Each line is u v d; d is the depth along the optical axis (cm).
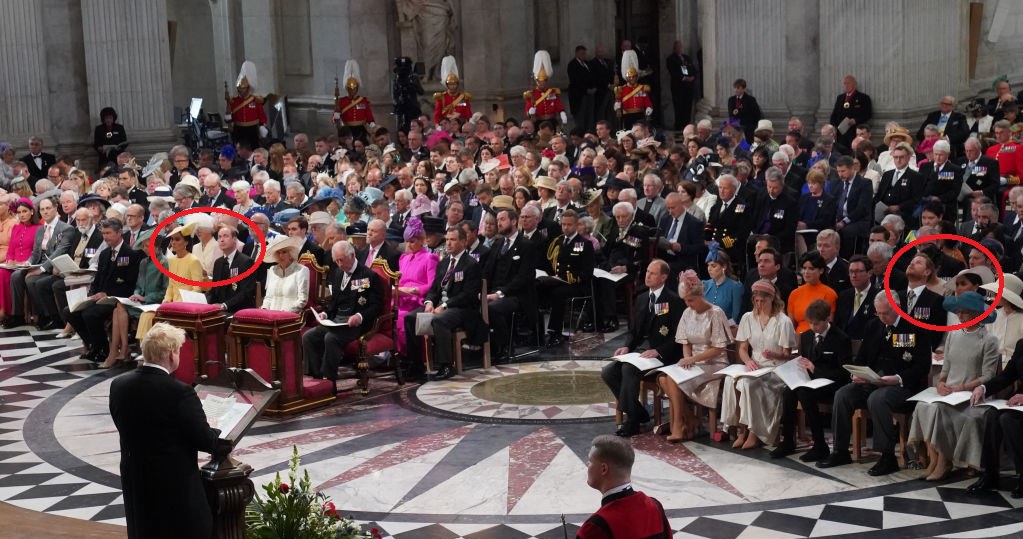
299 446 2903
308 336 3294
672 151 4756
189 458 1823
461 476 2662
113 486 2684
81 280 3875
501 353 3619
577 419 3020
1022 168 4381
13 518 2031
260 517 1903
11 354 3919
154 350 1825
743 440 2798
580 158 4784
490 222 3844
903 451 2614
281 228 4150
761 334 2777
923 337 2592
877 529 2294
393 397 3288
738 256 3859
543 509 2467
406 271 3612
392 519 2442
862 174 4312
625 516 1586
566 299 3778
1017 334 2653
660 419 2908
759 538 2272
